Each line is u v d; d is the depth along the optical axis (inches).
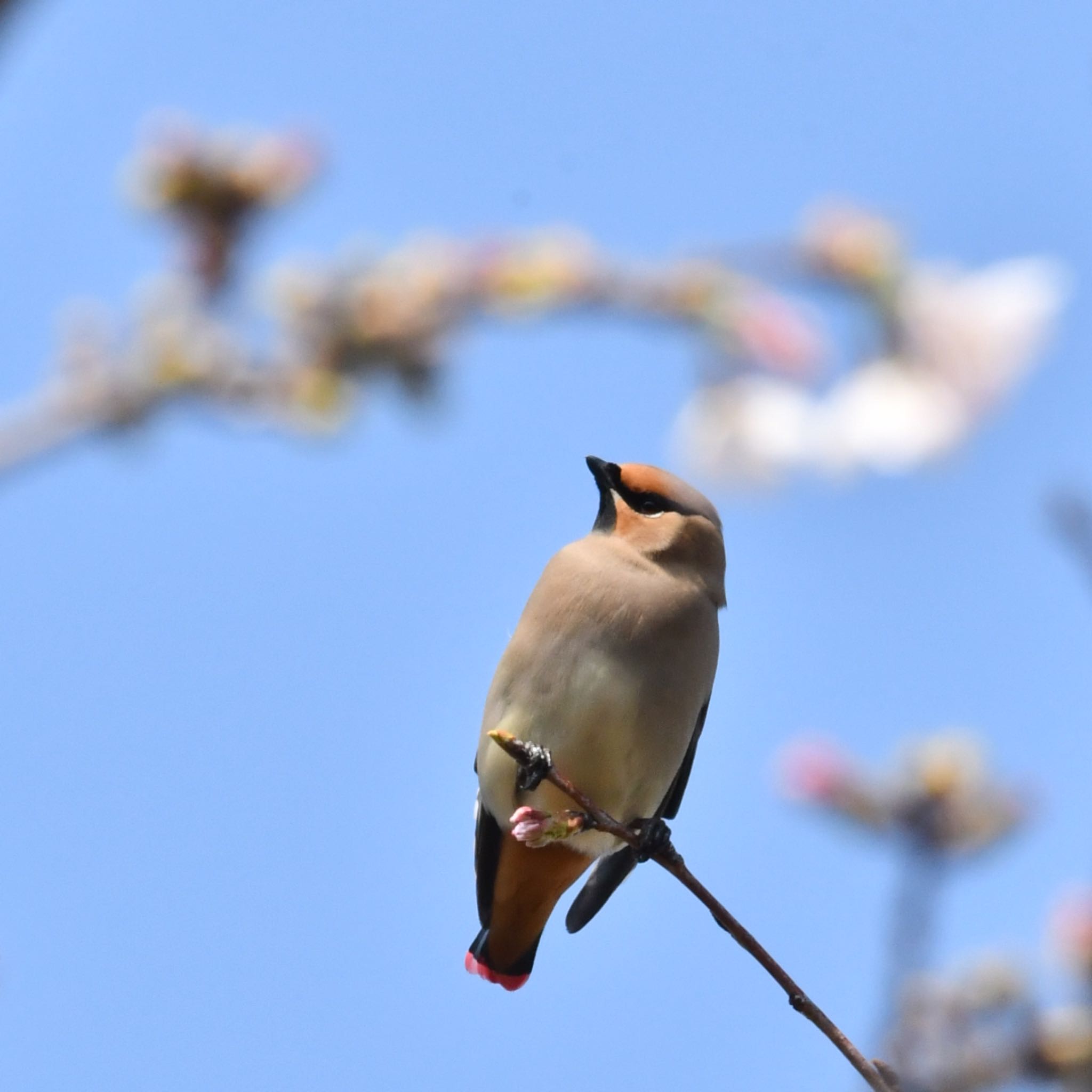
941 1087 305.0
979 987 309.4
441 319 261.6
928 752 327.0
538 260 267.1
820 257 264.1
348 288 258.8
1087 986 309.1
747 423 261.7
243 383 248.2
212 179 258.2
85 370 237.1
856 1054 313.9
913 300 258.8
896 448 251.1
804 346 264.5
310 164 264.8
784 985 321.4
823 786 329.7
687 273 269.1
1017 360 253.1
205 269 255.9
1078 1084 299.9
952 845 321.1
